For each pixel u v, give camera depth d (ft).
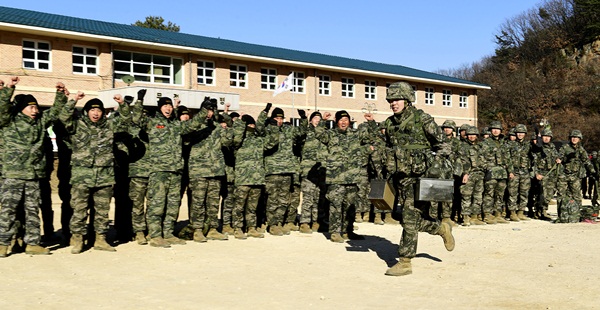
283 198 35.83
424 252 28.89
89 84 92.02
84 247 29.25
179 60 103.81
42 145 27.30
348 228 33.91
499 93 199.31
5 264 24.89
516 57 229.66
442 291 20.57
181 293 20.24
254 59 111.24
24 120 26.68
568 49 212.02
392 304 18.74
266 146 34.04
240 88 112.16
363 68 131.54
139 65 98.73
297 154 38.96
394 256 27.91
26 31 84.84
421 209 23.79
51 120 27.45
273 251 29.17
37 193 27.27
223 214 35.94
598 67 192.54
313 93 123.65
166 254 27.73
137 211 30.45
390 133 24.04
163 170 29.81
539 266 25.09
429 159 23.11
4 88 25.49
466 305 18.62
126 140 30.35
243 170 33.35
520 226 41.11
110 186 28.58
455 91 158.30
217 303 18.89
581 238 33.58
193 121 30.17
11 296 19.63
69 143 30.40
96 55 93.15
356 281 22.26
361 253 28.78
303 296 19.86
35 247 27.30
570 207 43.09
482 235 35.42
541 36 225.76
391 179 24.18
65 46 89.81
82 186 27.48
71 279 22.35
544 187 47.09
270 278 22.76
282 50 139.03
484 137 44.52
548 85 190.60
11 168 26.30
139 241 30.50
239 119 32.45
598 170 53.42
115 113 30.17
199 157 31.68
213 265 25.29
